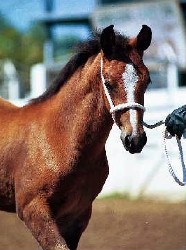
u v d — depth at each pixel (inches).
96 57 371.2
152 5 1259.8
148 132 809.5
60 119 379.6
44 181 370.6
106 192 811.4
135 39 357.4
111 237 604.4
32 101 405.4
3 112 412.5
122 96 343.9
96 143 371.6
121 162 816.3
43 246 365.4
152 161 802.2
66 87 383.2
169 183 784.9
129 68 345.7
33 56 2325.3
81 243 583.8
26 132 388.8
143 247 568.7
